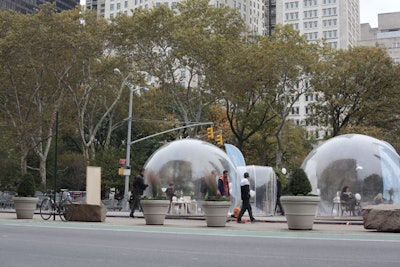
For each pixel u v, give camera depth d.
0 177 46.38
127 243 10.20
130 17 39.00
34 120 39.50
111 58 40.72
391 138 43.47
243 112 43.84
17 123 41.16
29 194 18.41
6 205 30.20
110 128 49.16
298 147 54.06
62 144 52.16
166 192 21.59
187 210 21.78
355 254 8.75
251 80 38.78
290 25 38.31
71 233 12.32
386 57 42.41
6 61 37.78
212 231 13.31
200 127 52.56
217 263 7.67
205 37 37.31
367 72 41.41
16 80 40.19
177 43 37.53
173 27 38.06
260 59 37.62
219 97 39.75
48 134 42.12
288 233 12.77
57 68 39.44
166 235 12.08
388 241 10.93
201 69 38.72
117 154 44.62
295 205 13.82
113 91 46.09
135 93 48.72
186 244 10.12
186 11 39.66
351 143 21.38
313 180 20.72
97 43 38.00
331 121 44.53
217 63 37.62
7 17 39.50
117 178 42.00
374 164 20.44
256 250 9.21
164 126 50.62
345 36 132.12
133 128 55.41
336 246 9.92
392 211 13.09
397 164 20.91
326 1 135.12
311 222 13.93
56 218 18.77
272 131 46.31
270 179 24.75
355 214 19.44
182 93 42.19
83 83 42.31
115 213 24.20
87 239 10.90
